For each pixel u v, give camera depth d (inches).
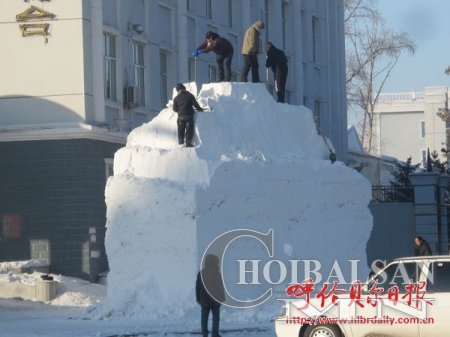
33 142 1518.2
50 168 1513.3
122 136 1589.6
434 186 1830.7
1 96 1536.7
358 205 1266.0
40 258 1509.6
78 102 1518.2
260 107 1205.7
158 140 1176.8
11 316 1162.6
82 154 1509.6
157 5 1764.3
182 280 1095.6
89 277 1499.8
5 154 1524.4
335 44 2674.7
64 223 1507.1
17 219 1518.2
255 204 1144.8
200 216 1095.0
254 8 2201.0
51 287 1344.7
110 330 998.4
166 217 1107.9
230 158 1142.3
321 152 1268.5
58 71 1524.4
